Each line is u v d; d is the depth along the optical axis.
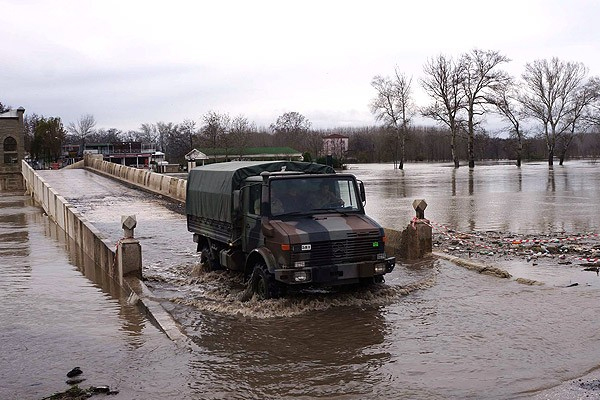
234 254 13.05
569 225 21.92
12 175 56.88
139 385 7.68
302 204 11.92
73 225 21.55
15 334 10.18
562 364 7.89
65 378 8.03
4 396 7.44
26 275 15.69
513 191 39.59
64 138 126.56
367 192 41.53
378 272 11.41
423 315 10.48
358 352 8.69
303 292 12.01
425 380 7.50
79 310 11.85
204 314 11.14
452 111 79.38
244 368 8.19
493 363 8.00
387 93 87.88
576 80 81.75
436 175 64.38
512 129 84.31
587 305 10.65
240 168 12.81
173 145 124.31
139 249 14.12
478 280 13.02
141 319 11.06
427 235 15.84
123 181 46.22
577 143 139.50
